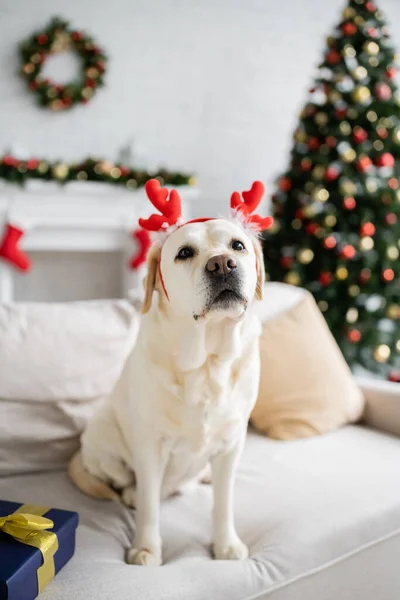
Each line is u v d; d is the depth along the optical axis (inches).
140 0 153.1
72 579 42.7
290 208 129.9
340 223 123.9
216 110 163.9
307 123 128.1
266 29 166.1
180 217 49.6
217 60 162.4
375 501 55.1
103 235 143.7
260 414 72.8
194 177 147.8
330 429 72.9
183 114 160.9
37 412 63.4
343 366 78.2
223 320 45.8
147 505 48.6
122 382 54.1
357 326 126.2
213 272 42.6
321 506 53.9
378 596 54.0
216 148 165.3
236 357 47.7
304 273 126.0
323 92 129.0
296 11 168.7
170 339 47.2
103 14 150.4
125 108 155.5
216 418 48.3
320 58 173.0
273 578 45.8
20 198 133.8
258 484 59.1
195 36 159.3
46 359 63.5
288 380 73.2
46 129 149.3
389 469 62.3
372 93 125.9
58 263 149.9
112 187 139.2
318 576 49.0
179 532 51.7
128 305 72.7
